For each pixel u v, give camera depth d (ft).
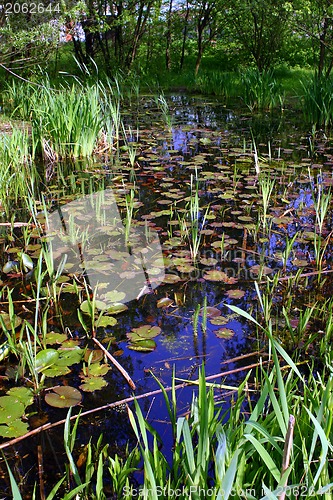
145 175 15.06
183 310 7.95
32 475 4.91
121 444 5.27
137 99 29.17
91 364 6.55
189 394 6.05
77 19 25.90
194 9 38.11
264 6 30.07
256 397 5.92
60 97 17.93
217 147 18.48
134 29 37.47
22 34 22.30
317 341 7.15
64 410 5.82
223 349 6.98
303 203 12.63
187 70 40.70
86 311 7.79
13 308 7.53
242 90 31.27
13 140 15.66
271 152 17.84
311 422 4.52
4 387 6.20
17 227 11.28
